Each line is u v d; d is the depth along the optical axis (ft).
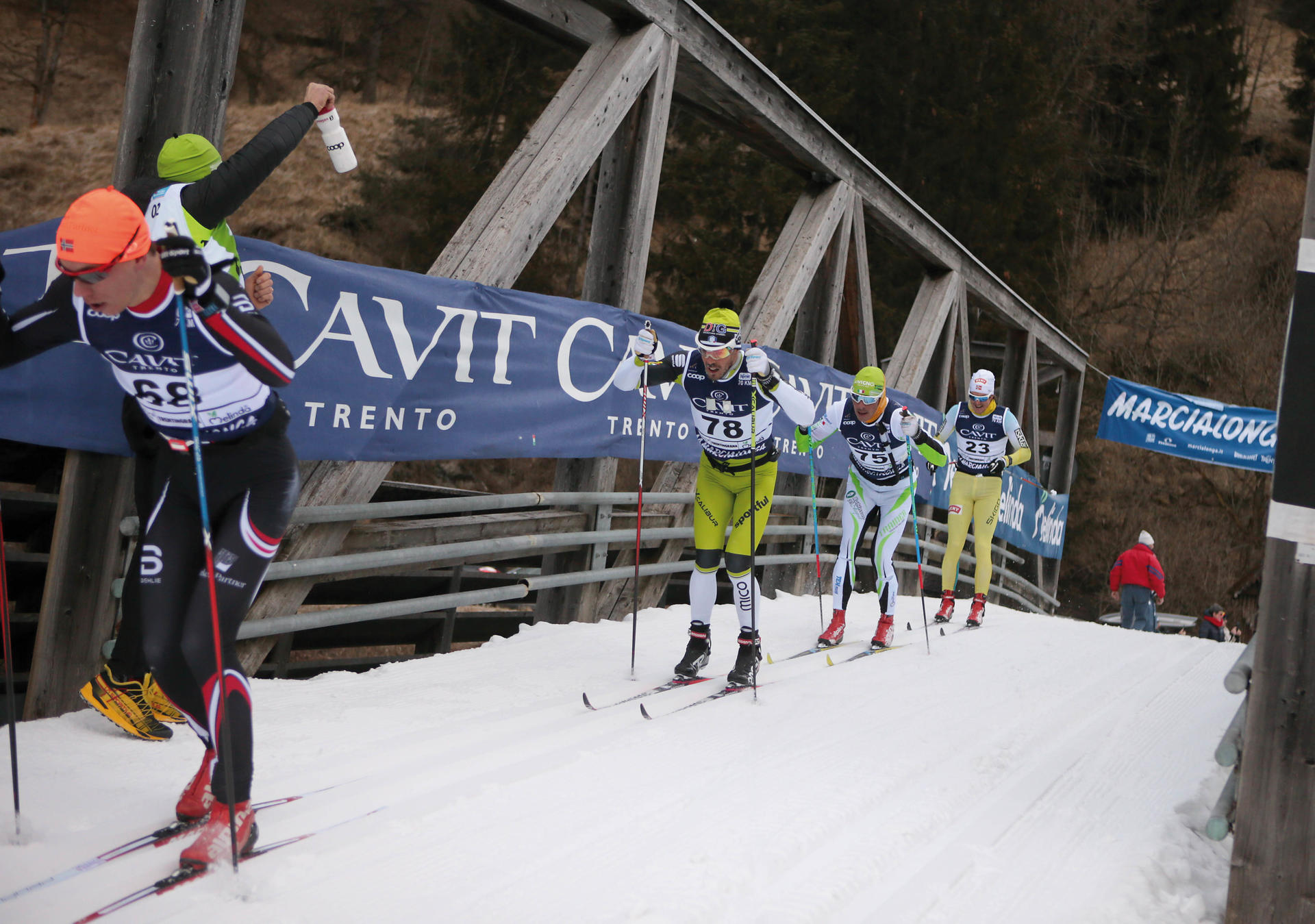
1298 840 6.92
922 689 15.05
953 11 67.31
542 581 16.52
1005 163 68.59
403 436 13.82
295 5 100.48
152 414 7.00
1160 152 94.22
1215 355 81.00
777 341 22.34
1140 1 95.40
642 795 9.11
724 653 16.76
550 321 16.37
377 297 13.19
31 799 7.81
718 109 21.50
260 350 6.61
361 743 10.00
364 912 6.41
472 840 7.75
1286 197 95.50
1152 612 34.58
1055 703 14.96
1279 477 7.11
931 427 30.91
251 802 7.80
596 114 16.70
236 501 7.24
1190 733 13.84
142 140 10.35
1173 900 7.73
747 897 7.14
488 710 11.77
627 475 61.21
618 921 6.56
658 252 62.75
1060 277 82.53
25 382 9.53
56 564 10.05
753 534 13.83
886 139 66.23
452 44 67.72
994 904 7.44
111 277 6.03
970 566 35.55
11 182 73.41
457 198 58.85
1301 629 7.00
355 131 83.35
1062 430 46.78
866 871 7.77
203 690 6.84
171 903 6.24
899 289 63.10
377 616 13.69
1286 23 130.21
